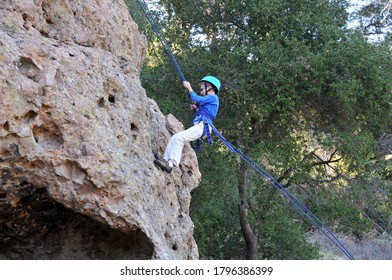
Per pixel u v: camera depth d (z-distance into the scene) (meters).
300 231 17.94
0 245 7.18
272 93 14.55
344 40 15.52
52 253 7.34
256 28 15.69
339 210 15.60
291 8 15.66
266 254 18.53
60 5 7.12
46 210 6.84
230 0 15.32
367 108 15.65
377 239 22.61
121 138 6.82
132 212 6.59
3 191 6.20
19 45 6.07
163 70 15.62
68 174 6.27
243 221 16.89
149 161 7.30
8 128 5.78
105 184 6.34
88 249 7.41
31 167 6.11
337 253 22.31
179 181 8.23
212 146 15.09
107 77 7.02
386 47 15.94
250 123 15.64
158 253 6.59
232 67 14.73
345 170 16.64
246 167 15.95
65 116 6.17
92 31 7.54
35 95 5.96
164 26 15.95
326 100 15.70
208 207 16.45
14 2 6.45
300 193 17.98
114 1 8.35
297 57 14.43
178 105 15.20
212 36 16.33
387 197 16.44
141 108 7.47
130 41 8.46
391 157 20.08
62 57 6.41
